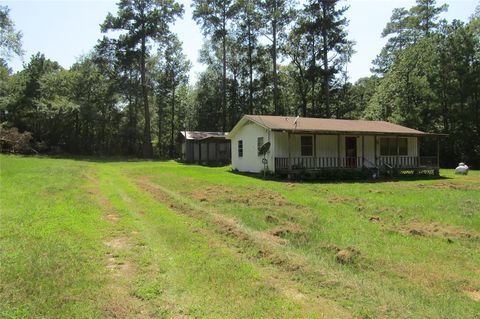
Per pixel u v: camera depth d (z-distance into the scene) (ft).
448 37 112.98
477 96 108.06
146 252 19.48
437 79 111.75
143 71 142.61
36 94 146.51
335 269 17.60
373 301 13.88
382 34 150.10
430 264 18.65
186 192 42.86
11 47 98.02
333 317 12.46
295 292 14.70
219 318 12.23
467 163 107.04
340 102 152.97
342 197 40.11
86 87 152.66
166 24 144.77
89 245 20.17
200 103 170.40
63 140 149.89
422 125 112.68
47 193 38.32
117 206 32.99
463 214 30.96
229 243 21.84
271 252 19.63
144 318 12.17
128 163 107.04
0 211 27.99
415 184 57.16
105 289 14.33
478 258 19.76
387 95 122.11
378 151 80.02
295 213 30.73
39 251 18.25
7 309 12.26
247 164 78.48
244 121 78.33
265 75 153.58
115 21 137.18
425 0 133.59
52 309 12.41
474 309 13.60
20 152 128.06
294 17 135.03
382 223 27.84
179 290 14.51
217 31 143.84
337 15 127.75
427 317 12.82
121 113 167.12
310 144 73.56
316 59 131.44
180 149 134.82
